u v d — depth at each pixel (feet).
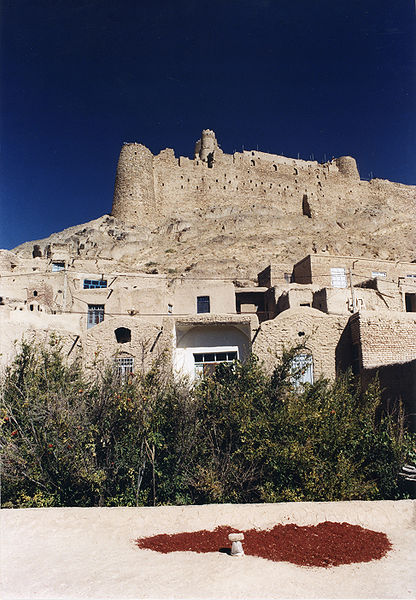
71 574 22.03
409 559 23.85
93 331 54.34
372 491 35.58
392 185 265.13
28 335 50.31
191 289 89.92
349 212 240.53
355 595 19.60
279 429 37.14
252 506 30.78
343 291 77.25
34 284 87.92
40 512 29.78
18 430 37.09
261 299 98.89
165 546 25.93
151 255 171.63
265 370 44.55
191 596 19.51
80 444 35.88
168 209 214.48
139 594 19.70
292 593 19.80
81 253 165.48
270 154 249.75
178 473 37.01
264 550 24.98
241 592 19.85
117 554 24.84
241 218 203.41
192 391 40.16
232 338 54.24
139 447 37.32
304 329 51.96
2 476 35.37
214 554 24.57
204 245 176.14
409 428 39.55
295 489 35.58
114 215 205.67
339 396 40.63
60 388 38.34
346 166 260.42
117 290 82.53
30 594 19.89
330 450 37.01
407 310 89.71
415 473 34.78
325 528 28.58
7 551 25.27
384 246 187.62
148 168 211.20
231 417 38.01
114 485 36.81
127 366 53.06
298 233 197.47
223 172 228.63
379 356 50.11
